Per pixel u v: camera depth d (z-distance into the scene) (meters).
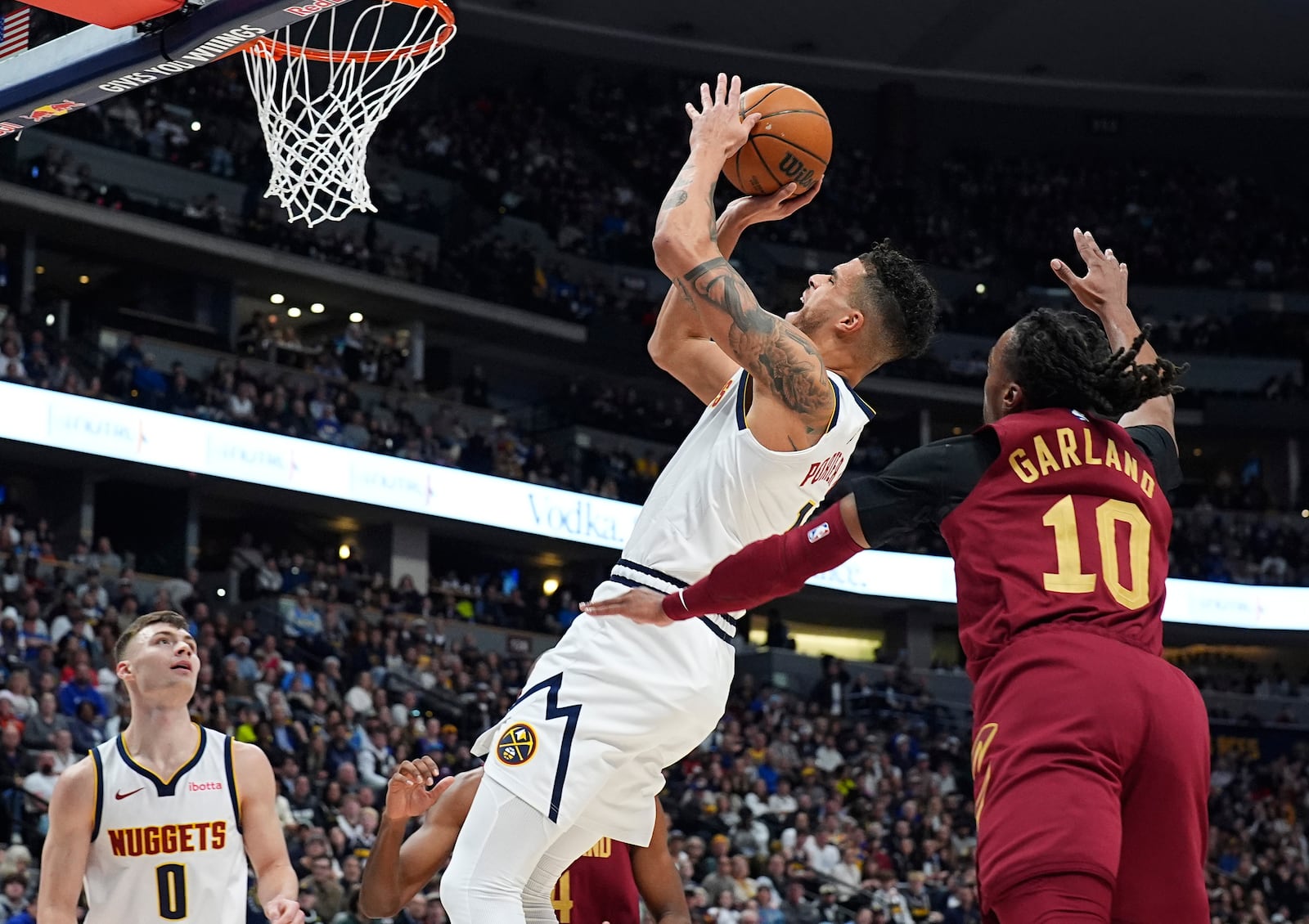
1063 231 32.41
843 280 3.00
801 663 24.25
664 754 2.90
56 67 5.19
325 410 21.78
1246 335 30.06
